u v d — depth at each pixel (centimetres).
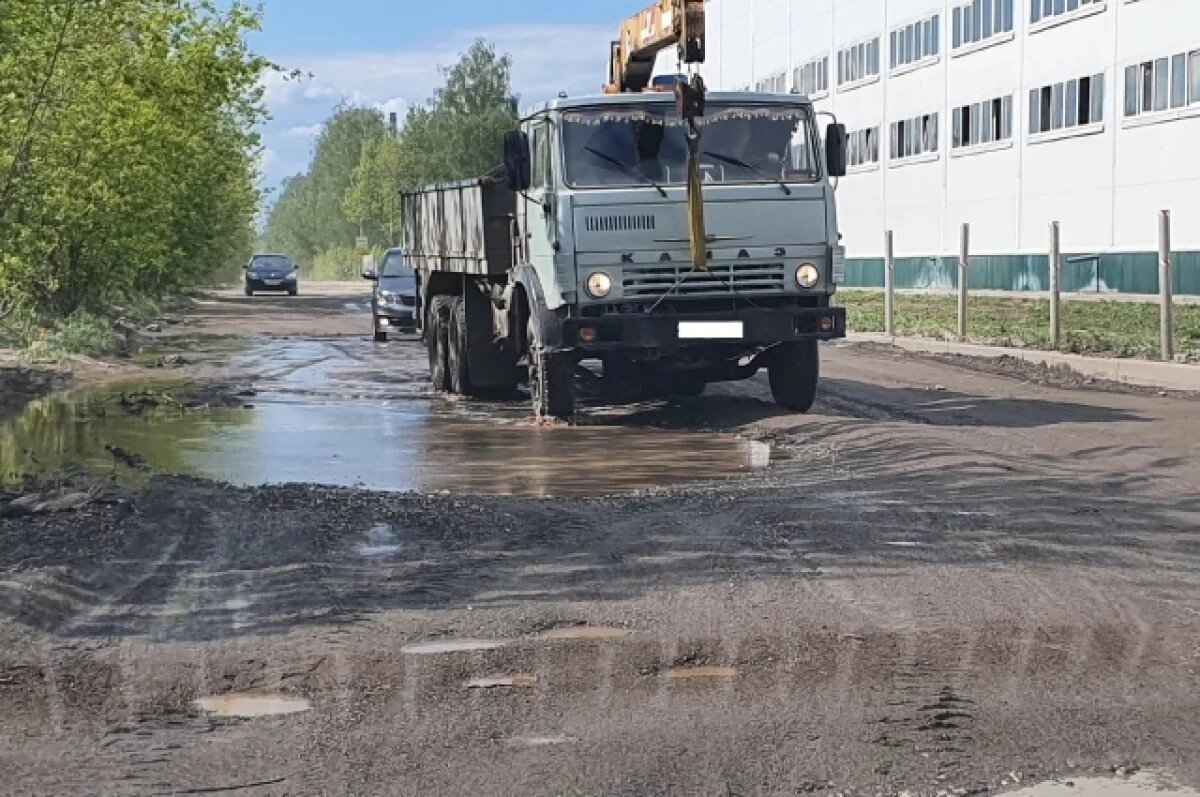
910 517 881
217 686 570
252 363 2369
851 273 5944
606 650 611
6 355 2247
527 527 872
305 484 1058
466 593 710
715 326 1395
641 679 571
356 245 12500
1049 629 634
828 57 6109
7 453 1292
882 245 5656
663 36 1510
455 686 565
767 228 1408
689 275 1397
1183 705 534
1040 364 2028
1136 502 935
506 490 1057
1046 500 941
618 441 1343
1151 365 1817
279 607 684
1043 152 4422
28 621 655
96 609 682
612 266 1388
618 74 1706
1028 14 4478
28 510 927
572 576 743
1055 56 4338
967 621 647
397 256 3020
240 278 9506
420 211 2030
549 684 566
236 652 613
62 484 1064
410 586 722
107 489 1020
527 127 1498
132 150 2423
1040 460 1136
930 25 5175
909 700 539
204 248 4406
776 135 1430
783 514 895
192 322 3734
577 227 1384
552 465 1188
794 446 1284
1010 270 4647
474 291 1736
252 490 1009
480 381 1742
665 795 451
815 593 698
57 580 722
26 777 475
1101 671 574
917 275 5356
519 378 1755
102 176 2378
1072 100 4250
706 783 461
